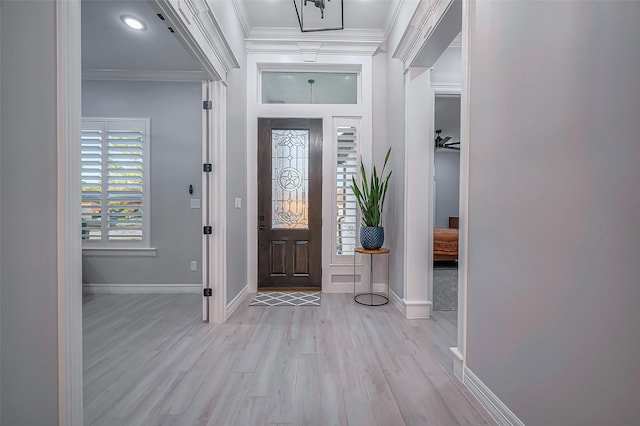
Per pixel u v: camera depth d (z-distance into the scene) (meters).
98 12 2.48
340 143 3.96
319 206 3.96
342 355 2.22
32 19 0.99
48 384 1.04
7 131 0.92
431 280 3.10
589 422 1.01
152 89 3.87
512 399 1.40
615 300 0.92
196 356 2.21
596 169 0.98
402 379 1.91
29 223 0.98
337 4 3.29
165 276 3.90
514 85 1.39
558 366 1.14
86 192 3.83
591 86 1.00
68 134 1.09
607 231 0.95
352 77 4.12
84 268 3.87
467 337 1.82
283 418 1.55
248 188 3.90
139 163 3.88
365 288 3.93
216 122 2.86
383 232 3.48
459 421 1.53
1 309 0.91
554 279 1.16
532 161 1.27
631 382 0.88
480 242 1.67
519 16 1.35
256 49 3.84
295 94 4.12
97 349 2.32
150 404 1.66
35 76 1.00
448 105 5.27
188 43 2.18
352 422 1.52
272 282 3.99
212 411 1.60
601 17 0.96
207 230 2.88
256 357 2.19
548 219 1.18
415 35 2.69
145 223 3.88
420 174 3.01
